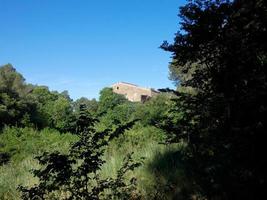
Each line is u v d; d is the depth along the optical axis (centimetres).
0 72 2233
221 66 589
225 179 628
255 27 554
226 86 581
